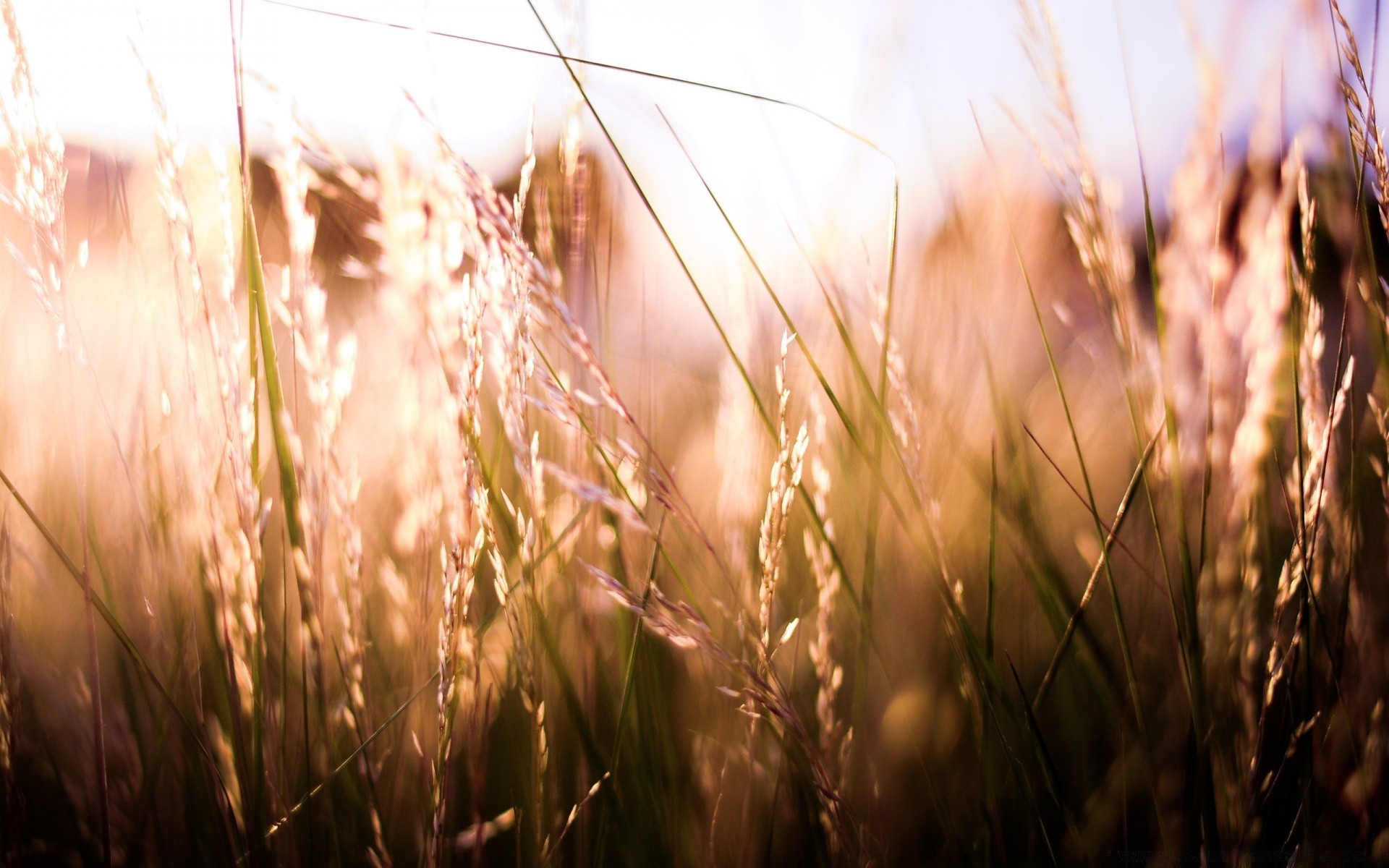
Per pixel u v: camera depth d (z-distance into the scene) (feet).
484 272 1.39
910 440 1.51
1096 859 1.47
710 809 1.55
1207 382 1.44
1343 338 1.42
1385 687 1.47
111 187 1.63
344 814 1.54
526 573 1.45
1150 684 1.62
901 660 1.64
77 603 1.62
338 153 1.40
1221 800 1.45
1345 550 1.49
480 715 1.48
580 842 1.50
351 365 1.42
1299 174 1.41
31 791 1.57
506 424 1.44
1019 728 1.48
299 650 1.58
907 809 1.57
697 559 1.61
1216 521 1.47
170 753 1.52
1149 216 1.45
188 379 1.46
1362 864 1.41
